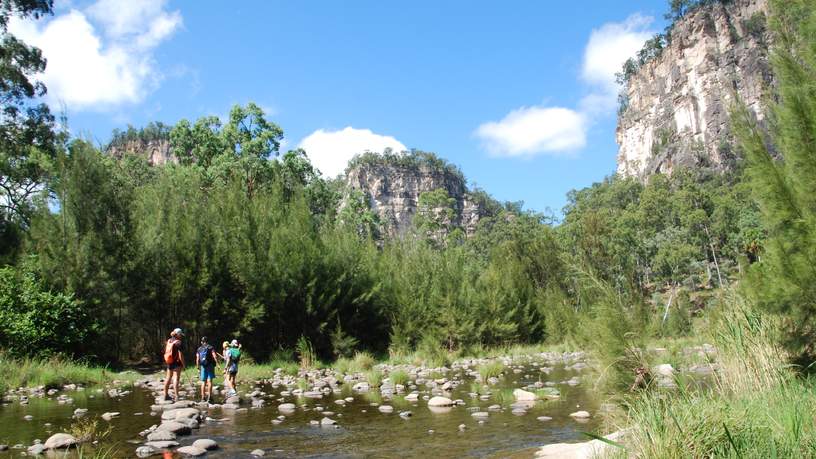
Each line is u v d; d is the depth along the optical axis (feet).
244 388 54.90
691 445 17.28
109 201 77.41
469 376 65.05
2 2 98.22
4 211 101.81
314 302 90.89
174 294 79.20
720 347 28.66
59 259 71.31
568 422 33.63
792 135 24.23
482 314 115.03
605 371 27.99
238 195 92.89
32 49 106.93
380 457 26.55
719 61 483.51
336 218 127.95
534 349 108.06
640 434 18.63
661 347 49.85
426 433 31.71
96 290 72.28
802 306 24.48
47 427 33.42
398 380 57.00
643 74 590.14
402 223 559.38
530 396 42.86
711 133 465.47
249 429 33.53
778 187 24.40
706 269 259.60
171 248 81.56
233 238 86.94
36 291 66.33
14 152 107.76
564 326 118.01
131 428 33.32
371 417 37.27
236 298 85.40
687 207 317.42
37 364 58.29
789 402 19.20
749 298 26.48
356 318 98.63
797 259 23.82
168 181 90.43
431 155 646.74
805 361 26.08
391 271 113.39
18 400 45.50
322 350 90.94
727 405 19.43
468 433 31.42
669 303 79.15
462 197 638.12
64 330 66.44
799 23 24.95
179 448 27.66
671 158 497.46
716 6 504.84
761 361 25.84
